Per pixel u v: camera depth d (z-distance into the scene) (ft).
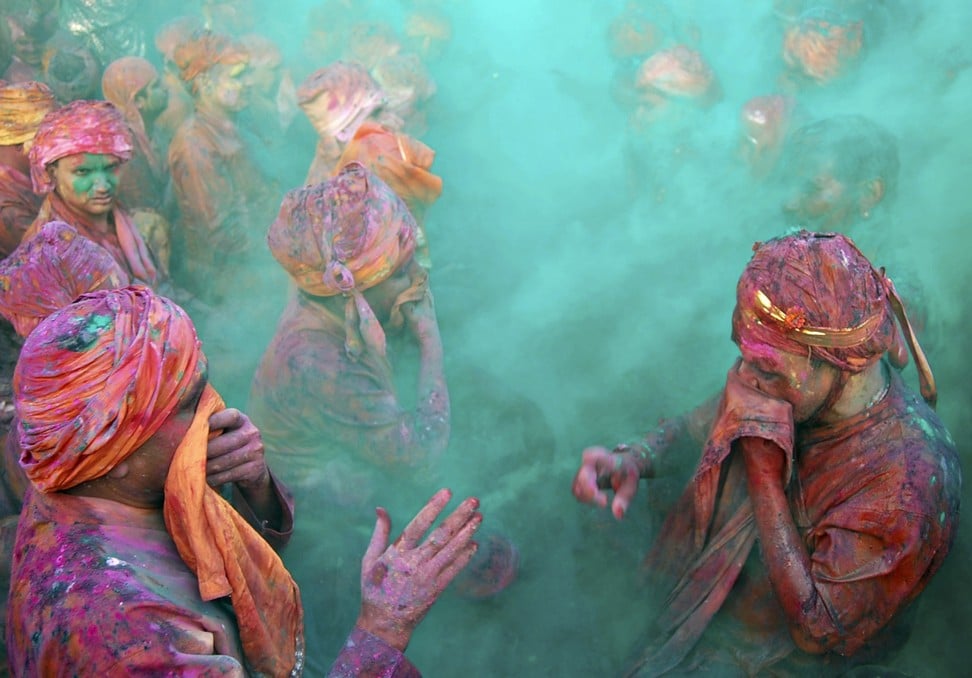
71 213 12.84
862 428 8.55
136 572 6.29
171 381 6.39
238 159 16.48
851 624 8.25
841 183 10.42
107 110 12.53
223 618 6.68
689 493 9.38
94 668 5.87
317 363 10.35
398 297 10.87
